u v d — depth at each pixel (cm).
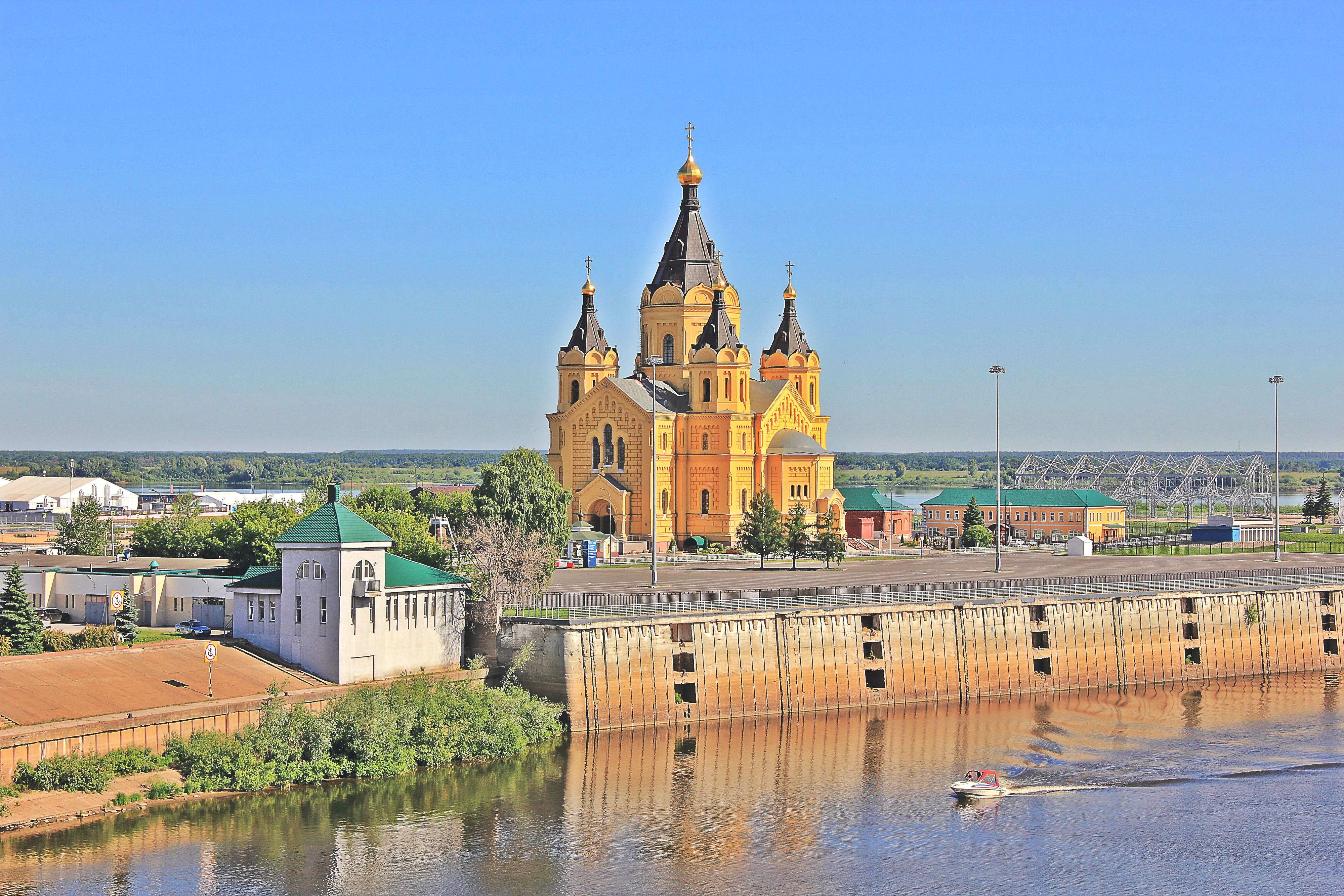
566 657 17312
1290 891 12675
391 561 17488
